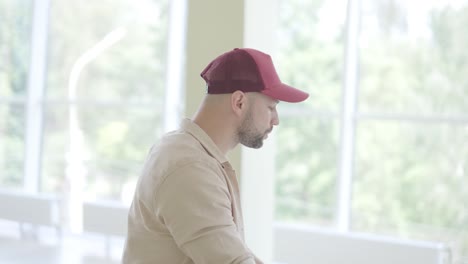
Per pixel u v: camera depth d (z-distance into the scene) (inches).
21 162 278.8
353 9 215.8
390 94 213.0
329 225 225.9
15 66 277.7
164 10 248.4
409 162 210.4
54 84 271.9
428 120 205.9
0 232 259.0
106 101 260.1
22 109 278.2
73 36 266.7
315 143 227.3
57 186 272.2
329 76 223.6
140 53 253.4
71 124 267.7
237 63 67.1
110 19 258.7
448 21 203.2
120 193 258.5
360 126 217.9
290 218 233.1
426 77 207.2
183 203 62.0
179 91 248.5
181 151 65.0
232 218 64.4
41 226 261.7
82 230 245.3
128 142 256.5
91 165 263.3
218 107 67.9
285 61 230.5
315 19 224.7
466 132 200.7
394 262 188.7
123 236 236.2
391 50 211.9
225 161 68.1
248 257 61.2
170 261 65.8
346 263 196.5
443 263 183.3
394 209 213.3
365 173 217.9
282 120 232.5
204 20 155.1
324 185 226.4
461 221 202.4
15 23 277.0
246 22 151.6
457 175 202.5
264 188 165.8
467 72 200.8
